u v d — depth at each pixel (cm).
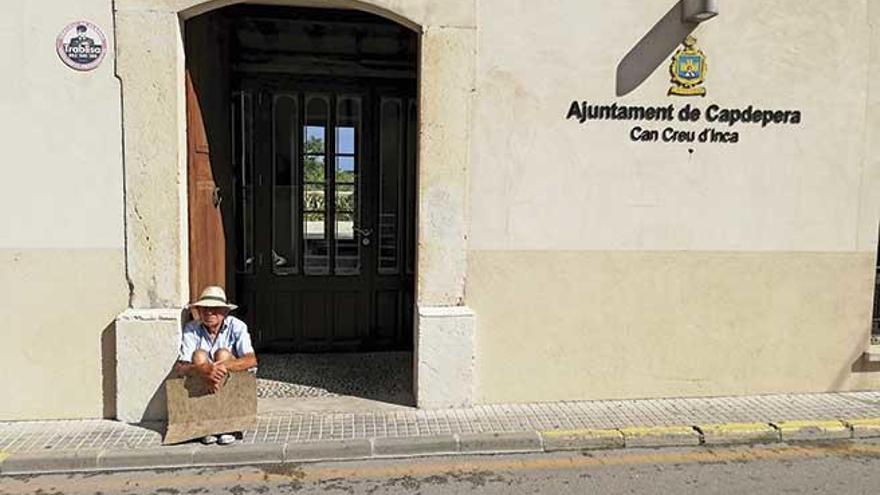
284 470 417
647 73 511
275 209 651
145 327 458
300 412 491
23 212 454
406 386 554
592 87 506
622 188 515
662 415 496
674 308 529
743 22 518
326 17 629
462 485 398
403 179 666
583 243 514
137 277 464
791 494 391
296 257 656
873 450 461
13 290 457
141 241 462
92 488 389
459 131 491
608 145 511
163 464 418
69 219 458
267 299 652
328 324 660
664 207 521
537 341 515
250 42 632
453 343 496
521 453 448
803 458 446
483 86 493
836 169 538
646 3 507
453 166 493
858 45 533
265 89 641
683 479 410
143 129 457
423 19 481
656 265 523
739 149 526
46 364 464
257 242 648
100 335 467
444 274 499
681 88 515
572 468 425
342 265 662
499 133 498
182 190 472
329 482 400
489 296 507
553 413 497
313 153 654
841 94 534
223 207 588
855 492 395
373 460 434
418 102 492
